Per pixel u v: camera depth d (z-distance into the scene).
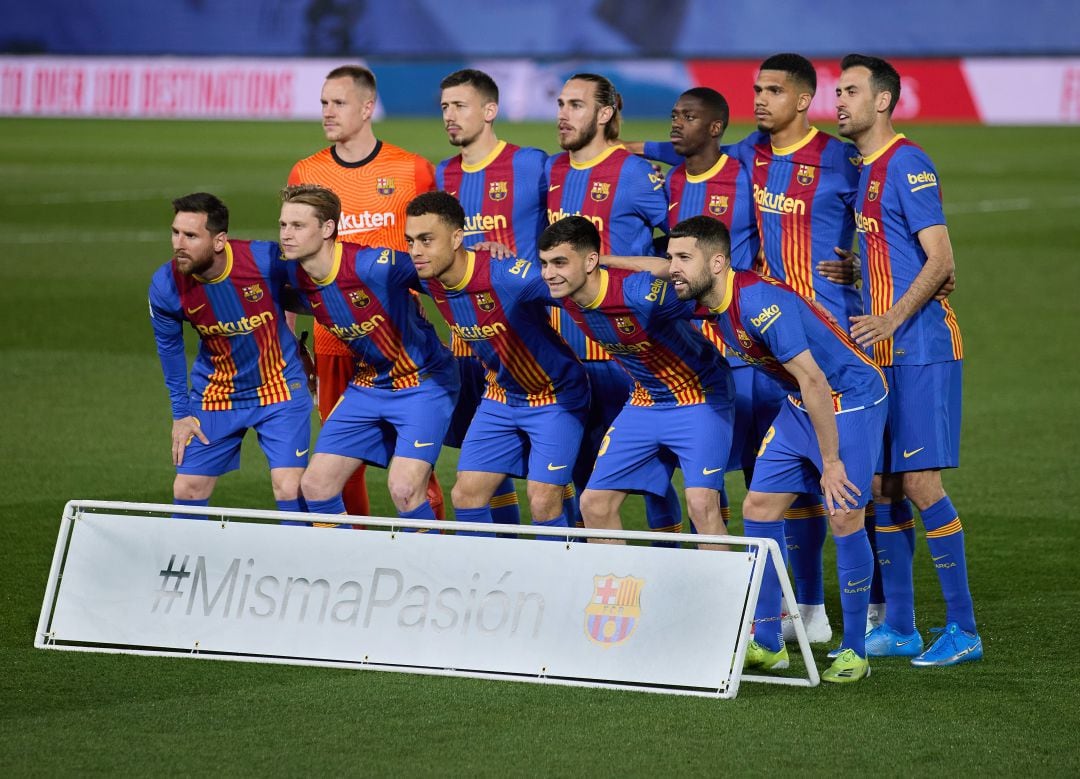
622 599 18.50
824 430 18.73
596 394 24.08
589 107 24.16
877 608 22.55
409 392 22.33
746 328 19.06
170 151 111.62
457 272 21.16
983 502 28.64
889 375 20.73
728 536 18.36
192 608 19.73
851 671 18.97
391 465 23.05
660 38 145.38
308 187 21.52
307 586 19.48
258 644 19.45
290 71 146.38
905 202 20.78
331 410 25.16
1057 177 91.06
